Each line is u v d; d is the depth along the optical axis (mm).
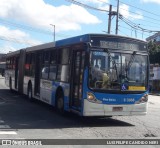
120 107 13273
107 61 13234
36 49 20234
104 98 13023
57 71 16188
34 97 20109
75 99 13953
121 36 13562
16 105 19141
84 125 13227
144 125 13828
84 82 12984
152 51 53594
